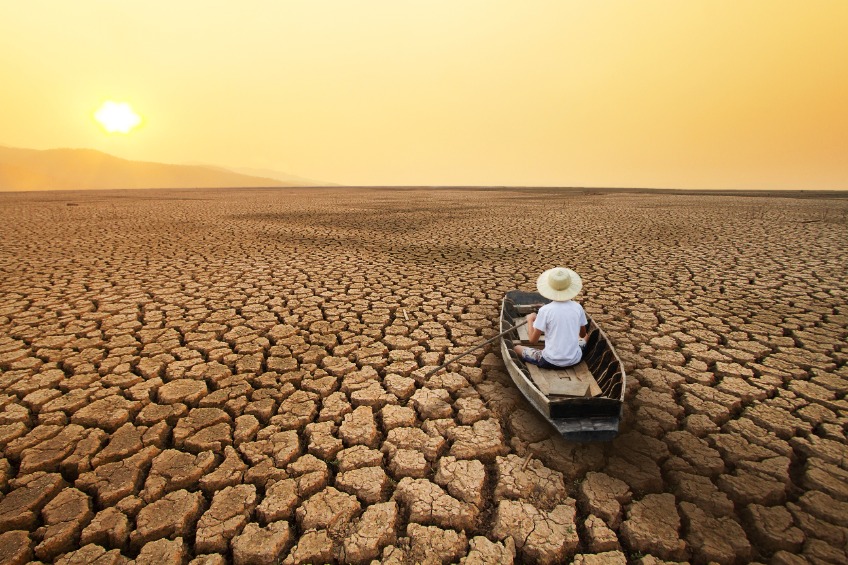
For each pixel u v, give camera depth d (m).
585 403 3.14
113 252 11.34
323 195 42.41
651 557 2.53
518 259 10.71
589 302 7.16
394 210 24.89
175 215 21.30
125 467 3.19
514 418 3.88
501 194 43.41
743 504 2.91
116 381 4.43
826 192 43.09
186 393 4.22
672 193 43.38
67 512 2.75
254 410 3.94
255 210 24.70
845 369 4.72
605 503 2.90
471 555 2.50
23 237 13.66
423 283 8.42
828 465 3.22
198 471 3.14
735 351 5.21
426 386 4.45
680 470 3.23
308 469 3.20
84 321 6.18
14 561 2.42
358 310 6.81
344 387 4.40
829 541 2.60
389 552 2.52
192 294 7.57
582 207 25.94
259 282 8.42
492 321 6.34
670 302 7.14
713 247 12.08
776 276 8.76
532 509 2.85
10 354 5.05
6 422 3.70
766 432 3.64
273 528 2.66
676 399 4.22
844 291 7.64
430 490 3.01
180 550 2.52
